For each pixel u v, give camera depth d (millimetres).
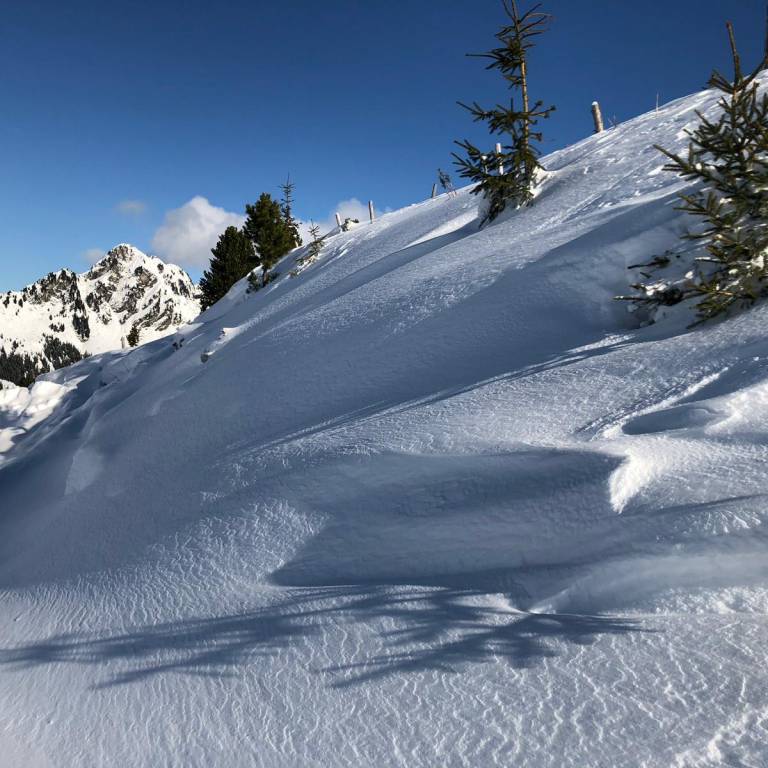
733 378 3414
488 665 1937
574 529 2447
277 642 2396
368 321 7629
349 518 3240
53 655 2938
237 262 35781
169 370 13930
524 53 11227
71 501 7410
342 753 1761
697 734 1490
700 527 2156
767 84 9914
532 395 4094
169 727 2109
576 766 1493
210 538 3639
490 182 10836
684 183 7191
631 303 5227
